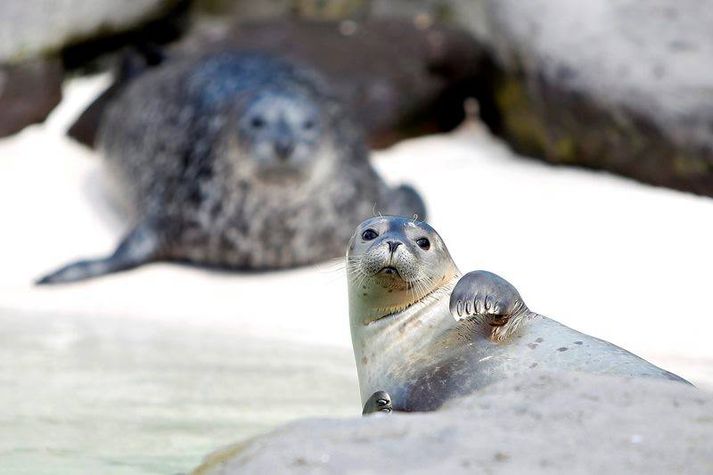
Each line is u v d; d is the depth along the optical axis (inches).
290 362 1104.2
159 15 2239.2
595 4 1937.7
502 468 462.6
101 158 1941.4
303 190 1636.3
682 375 1045.2
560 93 1905.8
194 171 1694.1
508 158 2048.5
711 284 1441.9
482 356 685.3
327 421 529.3
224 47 2085.4
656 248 1566.2
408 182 1887.3
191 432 799.7
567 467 463.2
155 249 1680.6
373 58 2086.6
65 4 2118.6
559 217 1700.3
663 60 1820.9
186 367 1064.8
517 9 2010.3
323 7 2319.1
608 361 658.2
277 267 1670.8
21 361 1073.5
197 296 1502.2
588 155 1899.6
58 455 719.7
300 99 1659.7
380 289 740.0
